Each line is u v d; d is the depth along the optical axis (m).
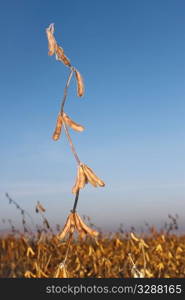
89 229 0.85
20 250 3.26
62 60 0.88
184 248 3.68
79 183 0.83
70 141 0.85
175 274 3.22
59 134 0.86
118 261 3.31
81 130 0.85
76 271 3.01
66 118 0.86
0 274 3.14
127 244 3.33
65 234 0.85
